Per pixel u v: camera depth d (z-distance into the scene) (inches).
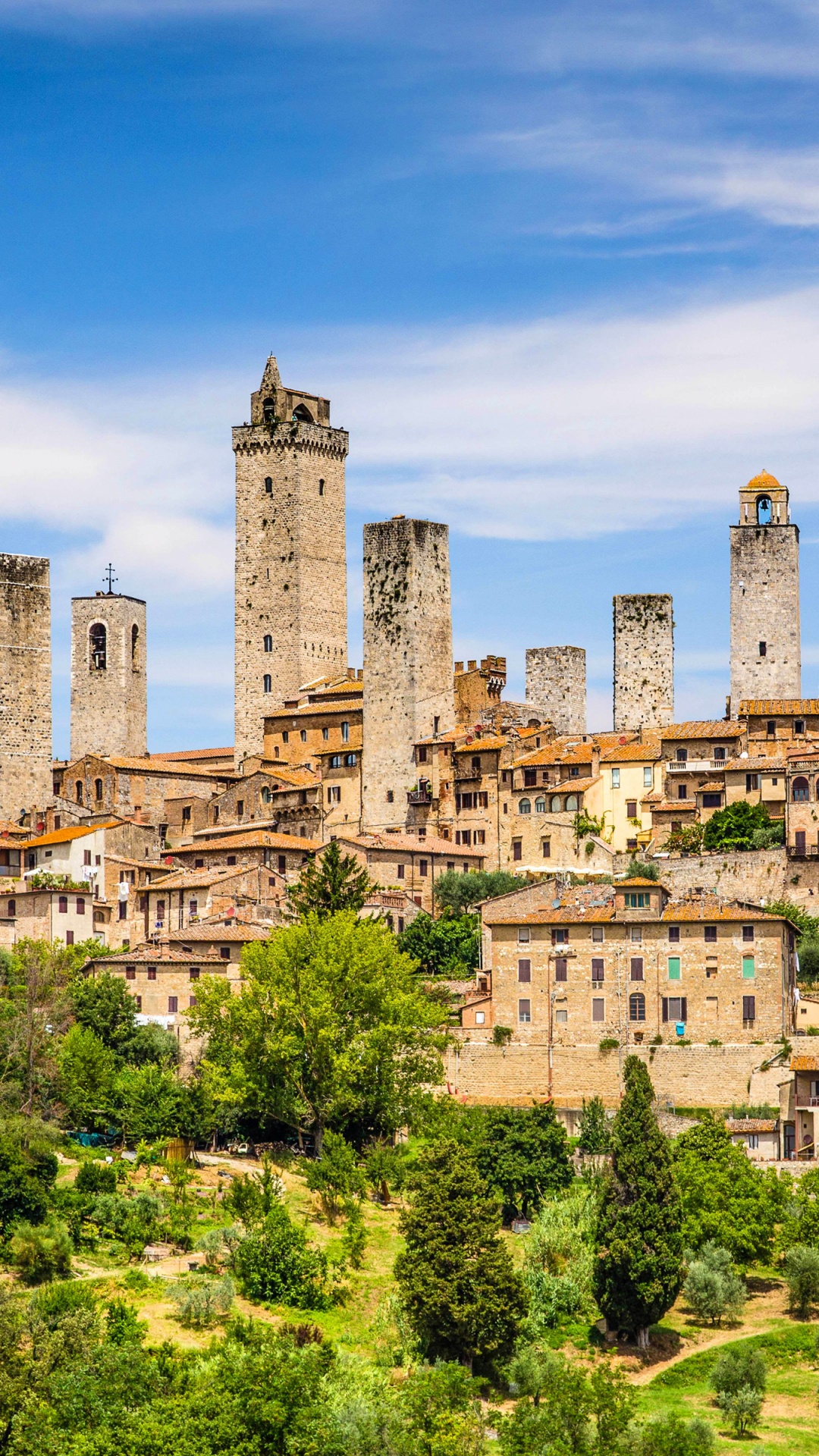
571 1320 7559.1
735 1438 6761.8
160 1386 6259.8
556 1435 6378.0
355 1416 6200.8
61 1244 7135.8
